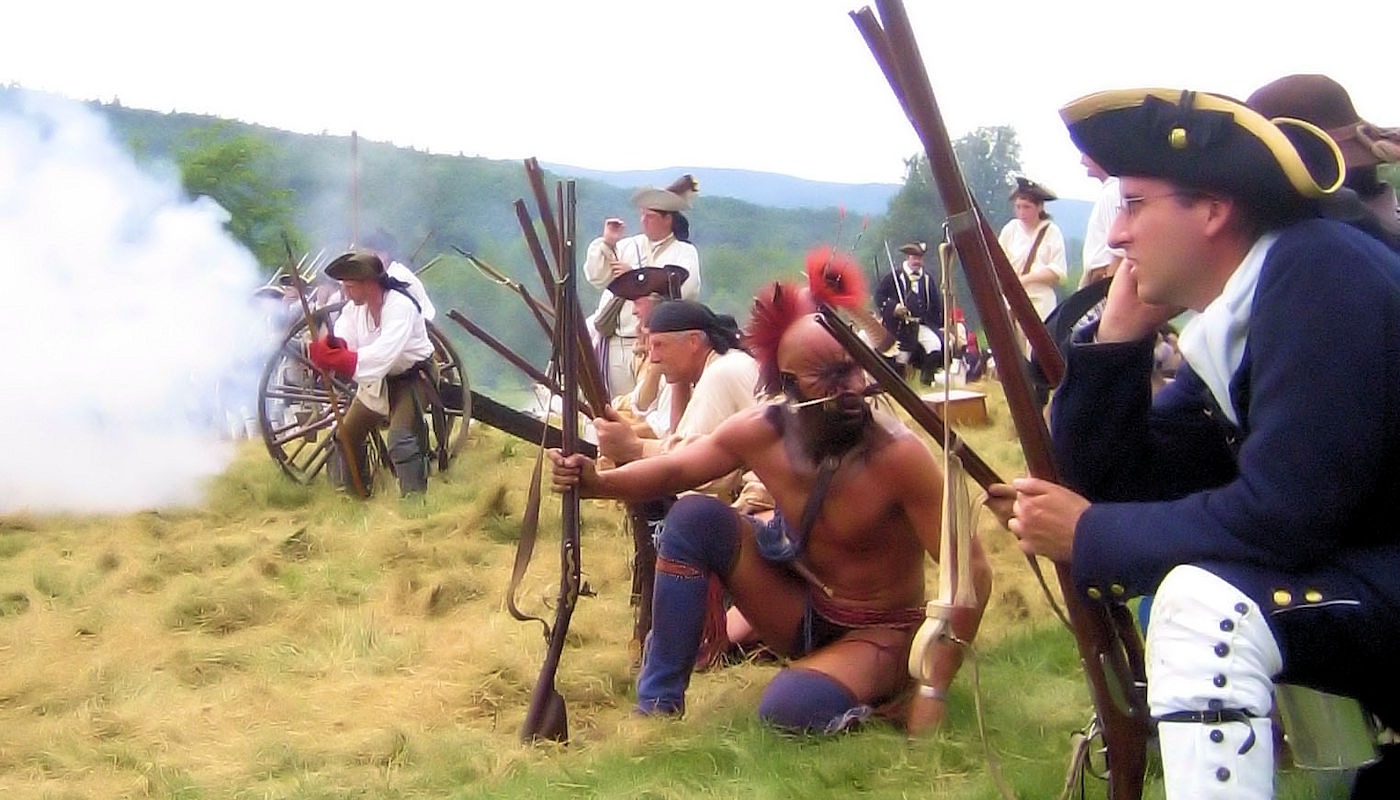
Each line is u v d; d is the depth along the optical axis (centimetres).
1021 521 243
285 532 693
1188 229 228
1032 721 375
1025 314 264
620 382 845
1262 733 215
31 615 551
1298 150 233
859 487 383
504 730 411
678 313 498
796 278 390
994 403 1115
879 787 339
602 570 609
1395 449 217
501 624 518
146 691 454
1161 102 225
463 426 866
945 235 247
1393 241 246
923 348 1231
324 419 852
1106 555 231
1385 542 223
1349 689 225
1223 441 257
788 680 381
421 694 445
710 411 464
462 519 694
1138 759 258
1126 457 251
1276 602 217
